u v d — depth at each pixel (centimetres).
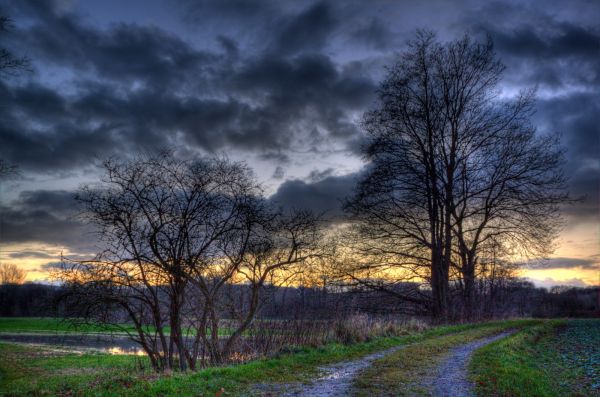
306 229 1731
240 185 1605
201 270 1559
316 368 1318
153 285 1523
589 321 3516
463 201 3259
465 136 3197
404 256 3319
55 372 2319
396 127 3212
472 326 2822
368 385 1107
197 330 1564
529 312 5462
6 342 4175
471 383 1123
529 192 3114
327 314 1903
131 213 1477
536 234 3197
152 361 1532
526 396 1012
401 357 1509
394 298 3256
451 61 3219
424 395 1015
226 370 1213
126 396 991
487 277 3766
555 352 1927
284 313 1756
